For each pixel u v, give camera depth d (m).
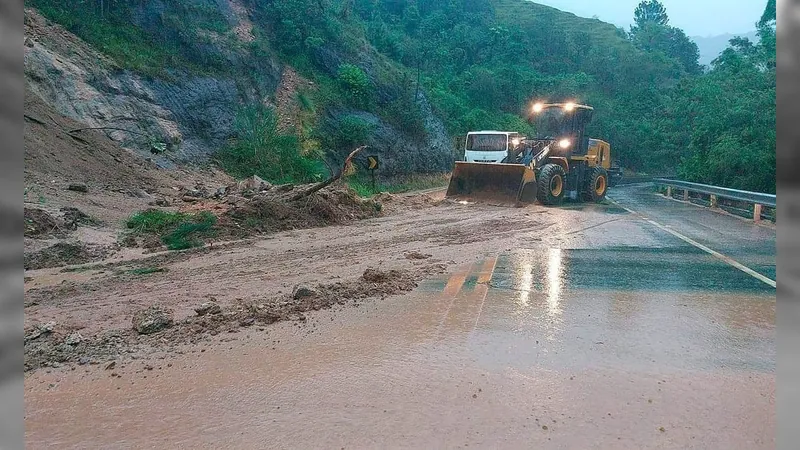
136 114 17.86
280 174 20.89
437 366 4.38
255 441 3.29
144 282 6.97
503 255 8.88
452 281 7.12
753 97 23.16
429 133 33.31
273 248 9.27
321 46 30.25
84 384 4.11
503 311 5.82
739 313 5.78
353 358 4.55
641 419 3.54
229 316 5.52
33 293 6.42
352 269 7.76
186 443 3.29
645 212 15.55
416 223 12.49
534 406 3.71
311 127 25.66
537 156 17.05
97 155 14.09
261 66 25.47
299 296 6.11
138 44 20.36
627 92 59.88
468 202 16.66
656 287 6.85
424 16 58.03
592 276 7.44
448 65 48.53
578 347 4.80
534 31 69.56
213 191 14.89
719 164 22.34
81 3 19.45
